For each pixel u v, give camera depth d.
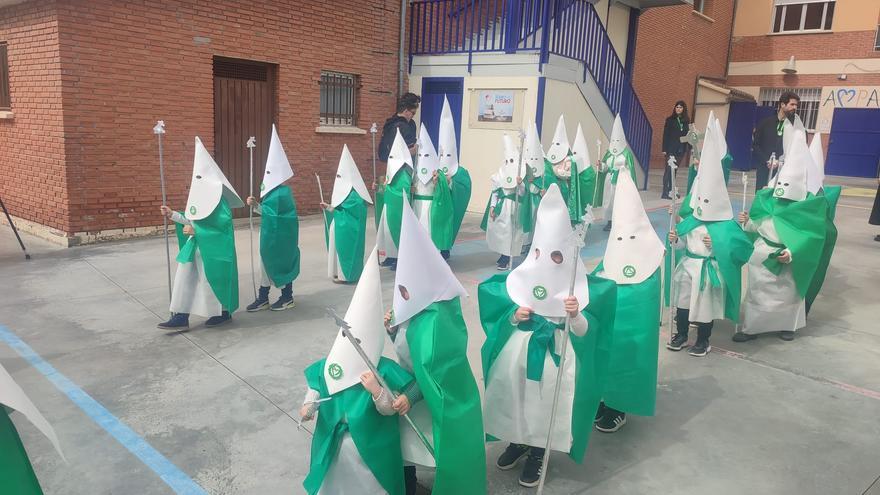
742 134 23.14
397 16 12.72
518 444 3.63
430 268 2.85
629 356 3.90
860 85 22.33
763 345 5.76
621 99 14.18
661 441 4.01
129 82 9.02
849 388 4.86
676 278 5.35
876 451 3.94
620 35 14.74
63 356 5.04
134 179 9.28
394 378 2.81
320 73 11.50
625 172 3.96
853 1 22.11
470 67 12.25
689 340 5.82
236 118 10.62
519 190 7.18
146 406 4.25
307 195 11.70
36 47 8.67
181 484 3.39
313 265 8.16
